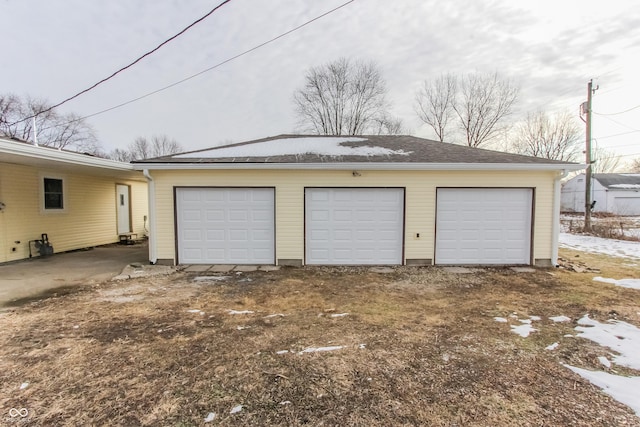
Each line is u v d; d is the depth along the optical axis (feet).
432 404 7.98
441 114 93.86
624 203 107.76
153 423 7.26
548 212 25.55
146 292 18.15
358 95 89.35
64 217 32.35
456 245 25.81
